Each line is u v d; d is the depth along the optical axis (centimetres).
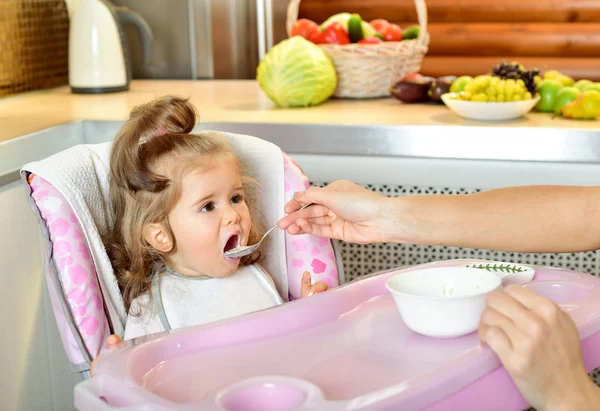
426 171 152
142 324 113
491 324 73
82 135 160
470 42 275
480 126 148
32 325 144
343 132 152
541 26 271
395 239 97
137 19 208
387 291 99
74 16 198
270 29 252
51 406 151
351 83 186
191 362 81
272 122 154
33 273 144
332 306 92
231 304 119
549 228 90
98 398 68
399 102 186
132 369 75
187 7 222
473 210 92
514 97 159
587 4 265
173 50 228
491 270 100
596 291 91
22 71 201
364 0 280
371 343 85
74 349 107
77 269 106
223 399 69
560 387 70
